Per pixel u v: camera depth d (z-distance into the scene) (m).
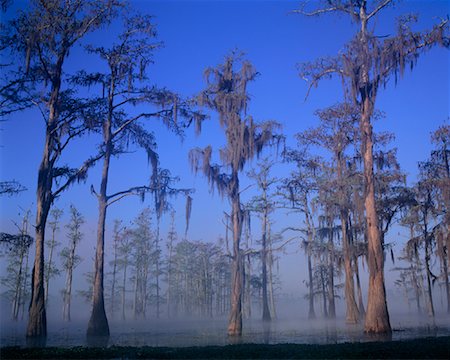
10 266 47.59
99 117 25.69
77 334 24.11
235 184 22.28
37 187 23.27
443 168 33.12
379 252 19.84
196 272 67.12
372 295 19.42
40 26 22.36
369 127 21.11
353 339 16.50
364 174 21.00
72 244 49.97
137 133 28.36
